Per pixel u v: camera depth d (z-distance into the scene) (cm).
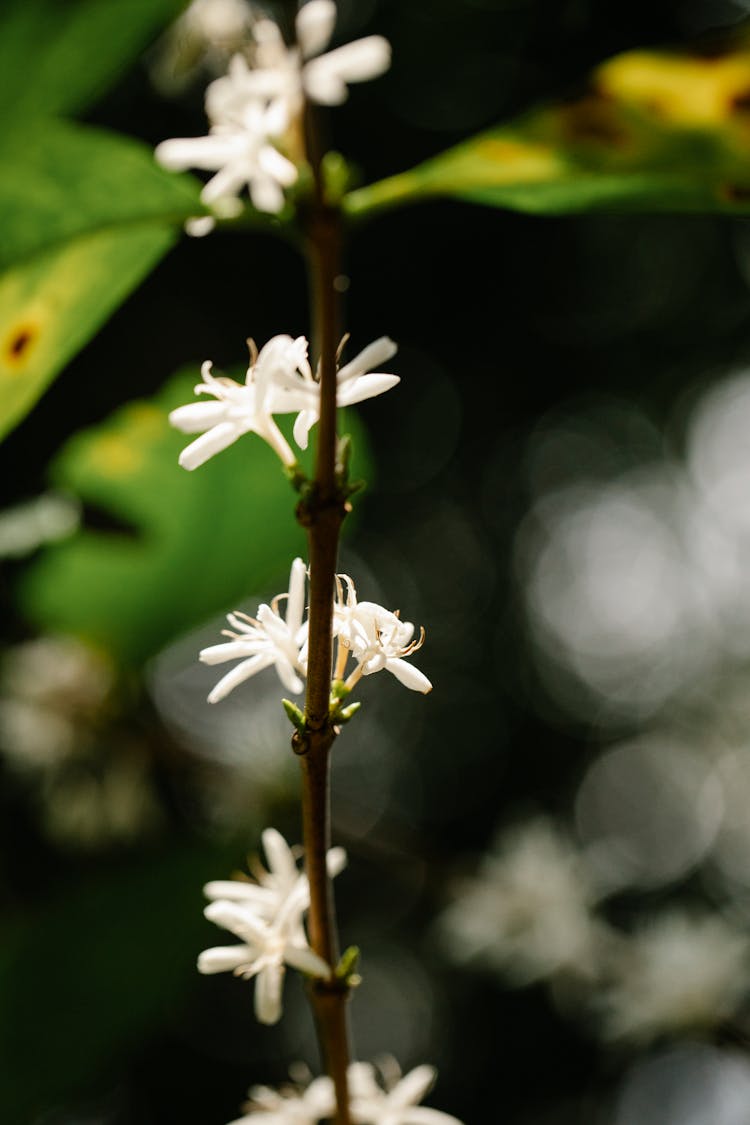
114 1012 78
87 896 80
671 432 214
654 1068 186
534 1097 197
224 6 59
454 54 161
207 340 167
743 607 195
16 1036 76
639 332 204
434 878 119
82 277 55
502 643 219
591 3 142
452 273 190
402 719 213
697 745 156
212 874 82
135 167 53
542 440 214
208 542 83
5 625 113
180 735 117
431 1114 58
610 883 121
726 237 196
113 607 88
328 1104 58
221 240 169
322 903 52
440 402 203
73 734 108
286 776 111
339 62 52
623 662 215
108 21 51
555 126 54
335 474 50
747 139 55
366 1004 197
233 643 52
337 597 52
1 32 51
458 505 214
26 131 52
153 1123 176
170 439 75
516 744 214
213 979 171
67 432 153
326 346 51
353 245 184
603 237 196
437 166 54
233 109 53
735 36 55
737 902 152
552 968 112
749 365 205
